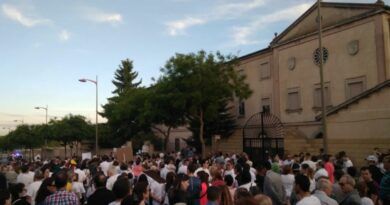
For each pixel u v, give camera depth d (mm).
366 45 27812
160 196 10375
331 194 7605
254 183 9273
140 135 50938
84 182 12984
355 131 22125
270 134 33906
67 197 6750
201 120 30688
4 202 6316
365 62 27812
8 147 73375
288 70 34375
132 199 6055
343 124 22797
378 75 26781
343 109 22906
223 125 36031
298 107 33125
